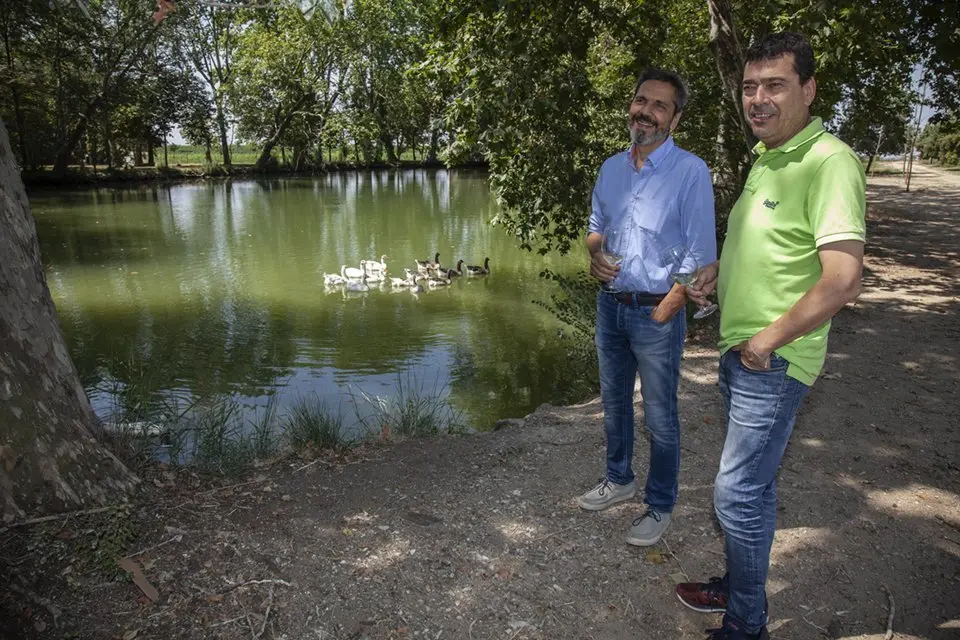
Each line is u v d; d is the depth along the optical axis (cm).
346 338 1100
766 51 225
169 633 256
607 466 368
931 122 1514
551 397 828
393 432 543
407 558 315
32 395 306
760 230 233
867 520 362
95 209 2933
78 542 291
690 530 352
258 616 269
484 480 400
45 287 336
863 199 214
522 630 274
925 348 689
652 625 281
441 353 1017
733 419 242
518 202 920
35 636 247
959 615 288
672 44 1381
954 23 773
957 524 359
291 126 5406
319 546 319
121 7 3872
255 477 392
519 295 1440
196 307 1314
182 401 782
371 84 5375
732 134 1306
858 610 291
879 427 488
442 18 847
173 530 317
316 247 2058
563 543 335
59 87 3950
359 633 266
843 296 205
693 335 765
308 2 378
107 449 346
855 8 697
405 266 1778
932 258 1298
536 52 796
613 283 321
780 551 333
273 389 841
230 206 3119
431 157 6788
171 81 4675
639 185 308
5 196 318
